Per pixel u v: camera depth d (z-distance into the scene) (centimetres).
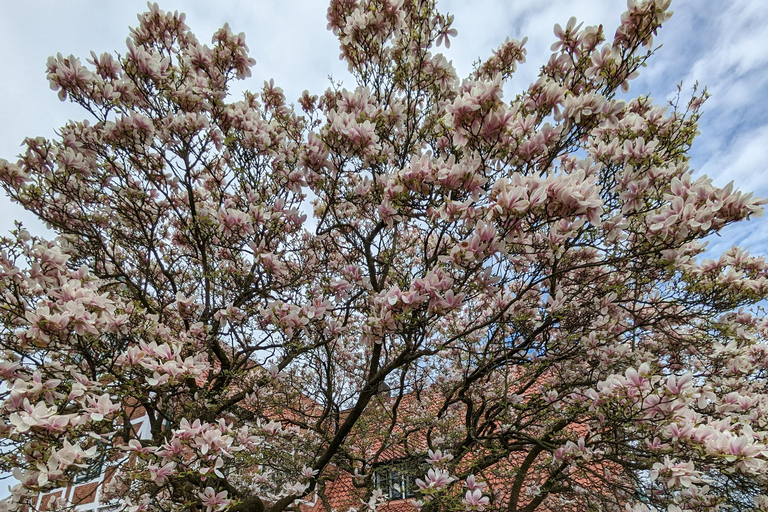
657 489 368
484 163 314
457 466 416
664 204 324
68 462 232
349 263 528
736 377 441
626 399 301
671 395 275
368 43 429
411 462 527
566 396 478
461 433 511
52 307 270
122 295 493
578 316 483
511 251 328
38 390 251
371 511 452
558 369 526
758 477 324
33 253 352
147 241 485
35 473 247
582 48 351
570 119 305
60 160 416
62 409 287
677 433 279
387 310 285
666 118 378
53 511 355
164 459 274
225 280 469
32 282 329
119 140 419
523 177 239
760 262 396
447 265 336
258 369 584
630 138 372
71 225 480
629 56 322
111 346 347
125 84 417
